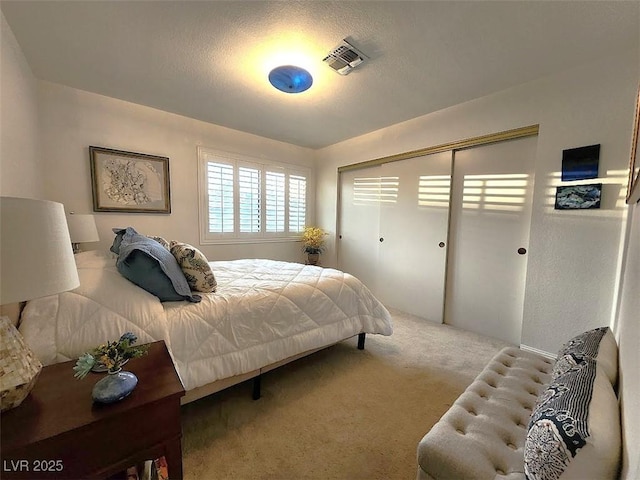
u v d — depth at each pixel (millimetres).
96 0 1519
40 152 2402
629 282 1118
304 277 2156
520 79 2244
